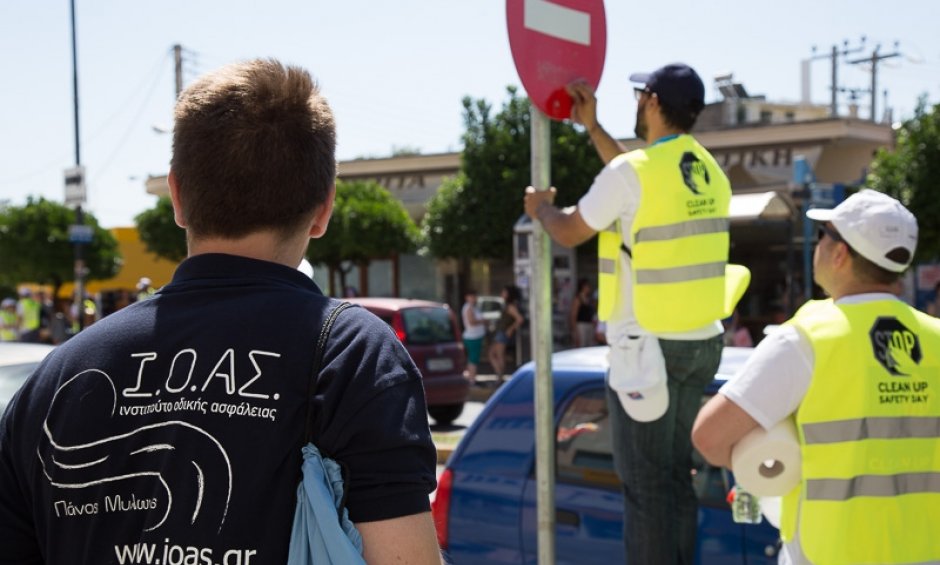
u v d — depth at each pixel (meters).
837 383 2.32
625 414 3.11
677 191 3.03
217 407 1.41
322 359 1.44
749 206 13.15
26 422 1.52
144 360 1.47
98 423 1.45
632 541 3.10
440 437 11.63
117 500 1.42
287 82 1.59
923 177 14.80
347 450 1.39
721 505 3.52
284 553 1.37
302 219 1.61
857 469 2.31
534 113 3.19
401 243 22.19
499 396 4.25
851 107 36.78
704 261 3.06
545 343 3.15
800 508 2.37
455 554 4.06
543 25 3.16
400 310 13.36
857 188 16.14
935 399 2.39
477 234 19.89
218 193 1.55
